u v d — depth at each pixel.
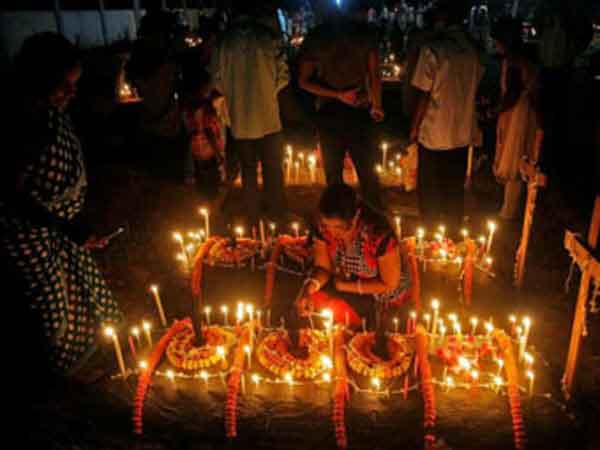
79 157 3.76
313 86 5.71
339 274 4.42
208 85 6.55
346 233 3.78
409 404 3.78
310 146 9.94
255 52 5.55
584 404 3.75
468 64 5.28
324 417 3.70
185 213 7.16
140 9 21.67
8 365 4.00
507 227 6.55
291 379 4.01
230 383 3.79
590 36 10.97
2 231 3.47
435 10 5.29
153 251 6.17
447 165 5.69
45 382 3.99
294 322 4.17
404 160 7.81
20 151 3.32
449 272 5.53
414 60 7.67
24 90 3.27
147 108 9.16
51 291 3.75
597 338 4.47
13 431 3.54
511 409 3.62
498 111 6.18
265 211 7.08
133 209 7.35
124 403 3.88
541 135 4.70
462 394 3.87
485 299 5.08
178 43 10.70
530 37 21.70
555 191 7.77
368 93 5.84
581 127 10.00
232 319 4.84
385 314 4.11
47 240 3.66
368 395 3.86
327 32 5.49
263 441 3.50
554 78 10.46
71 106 10.69
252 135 5.85
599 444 3.40
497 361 4.15
